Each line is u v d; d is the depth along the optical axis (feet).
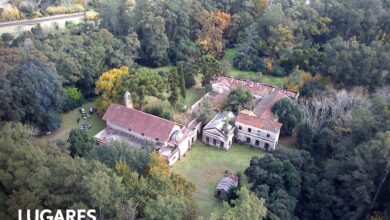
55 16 409.69
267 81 371.76
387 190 219.61
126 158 215.92
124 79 295.07
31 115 269.85
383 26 384.06
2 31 363.76
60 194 166.50
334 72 330.13
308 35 400.06
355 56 323.78
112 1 376.48
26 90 263.49
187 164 261.03
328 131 265.13
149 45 381.19
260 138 276.82
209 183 244.83
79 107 320.09
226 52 421.59
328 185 227.40
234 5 429.38
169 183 190.29
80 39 329.31
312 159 249.14
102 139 271.08
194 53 390.01
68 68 308.60
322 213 221.25
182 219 178.91
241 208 169.99
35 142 205.77
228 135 272.92
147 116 272.31
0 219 152.25
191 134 273.75
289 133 289.74
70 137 242.58
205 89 338.75
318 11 407.64
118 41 354.95
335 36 400.88
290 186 223.51
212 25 399.85
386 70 313.53
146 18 376.89
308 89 321.73
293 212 221.87
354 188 217.97
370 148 212.23
